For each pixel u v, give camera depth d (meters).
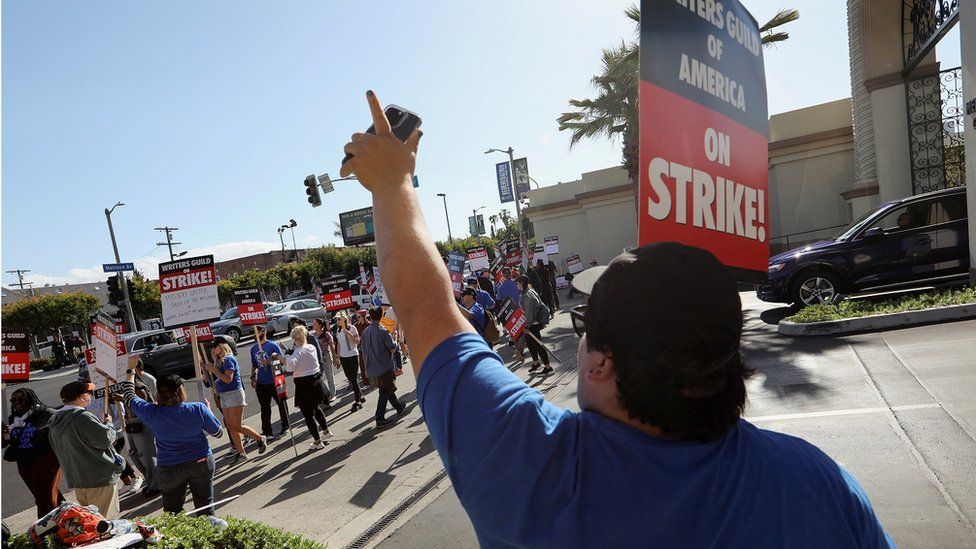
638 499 0.68
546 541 0.68
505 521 0.71
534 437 0.70
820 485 0.71
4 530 3.01
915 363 5.93
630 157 20.88
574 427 0.74
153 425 4.71
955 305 7.30
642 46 1.32
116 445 6.83
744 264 1.53
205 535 3.27
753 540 0.67
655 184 1.33
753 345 7.97
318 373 7.48
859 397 5.29
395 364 8.24
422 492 5.20
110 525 3.01
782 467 0.71
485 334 9.53
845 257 9.78
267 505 5.55
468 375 0.75
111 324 5.86
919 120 12.91
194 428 4.74
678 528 0.67
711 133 1.46
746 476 0.69
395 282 0.82
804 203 20.08
